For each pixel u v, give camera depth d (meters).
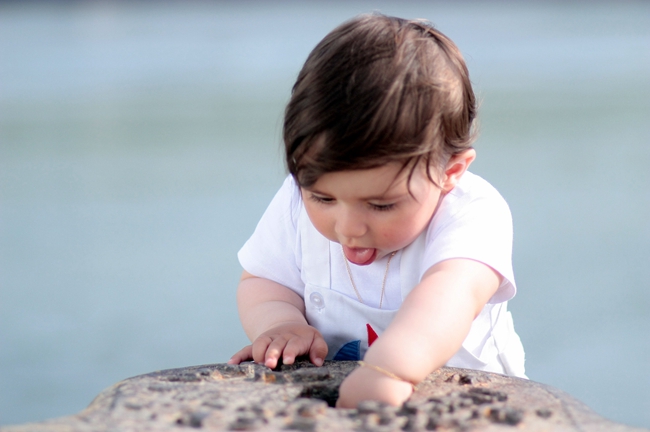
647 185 8.48
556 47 26.41
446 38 1.53
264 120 14.48
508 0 69.44
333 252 1.74
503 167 9.69
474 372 1.37
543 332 4.64
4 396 3.96
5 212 7.98
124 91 18.69
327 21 44.38
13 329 4.89
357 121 1.33
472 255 1.48
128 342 4.64
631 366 4.11
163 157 10.98
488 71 20.88
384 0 70.50
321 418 1.06
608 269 5.74
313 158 1.35
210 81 20.66
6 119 14.40
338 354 1.73
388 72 1.38
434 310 1.34
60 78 20.53
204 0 68.25
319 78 1.39
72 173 9.91
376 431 1.00
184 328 4.89
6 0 58.56
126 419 1.04
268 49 28.69
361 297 1.71
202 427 1.01
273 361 1.45
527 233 6.75
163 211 7.84
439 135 1.43
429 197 1.45
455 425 1.03
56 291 5.65
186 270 6.04
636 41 28.12
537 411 1.12
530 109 14.91
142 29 37.28
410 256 1.64
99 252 6.57
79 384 4.12
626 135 11.90
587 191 8.24
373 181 1.35
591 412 1.14
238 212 7.68
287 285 1.86
